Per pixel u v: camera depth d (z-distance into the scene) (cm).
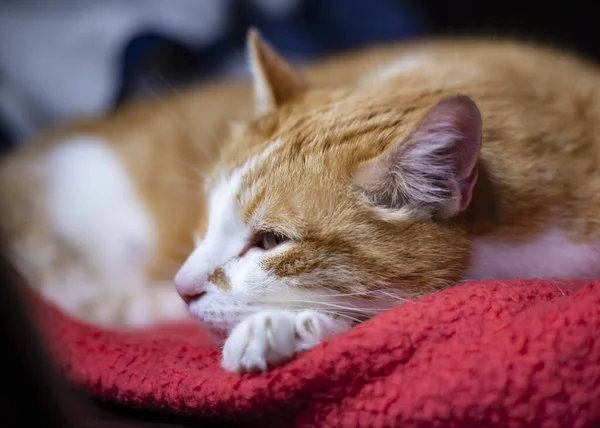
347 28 82
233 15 79
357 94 46
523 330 36
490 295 38
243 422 38
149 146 61
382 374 36
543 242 43
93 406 41
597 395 34
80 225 60
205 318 42
